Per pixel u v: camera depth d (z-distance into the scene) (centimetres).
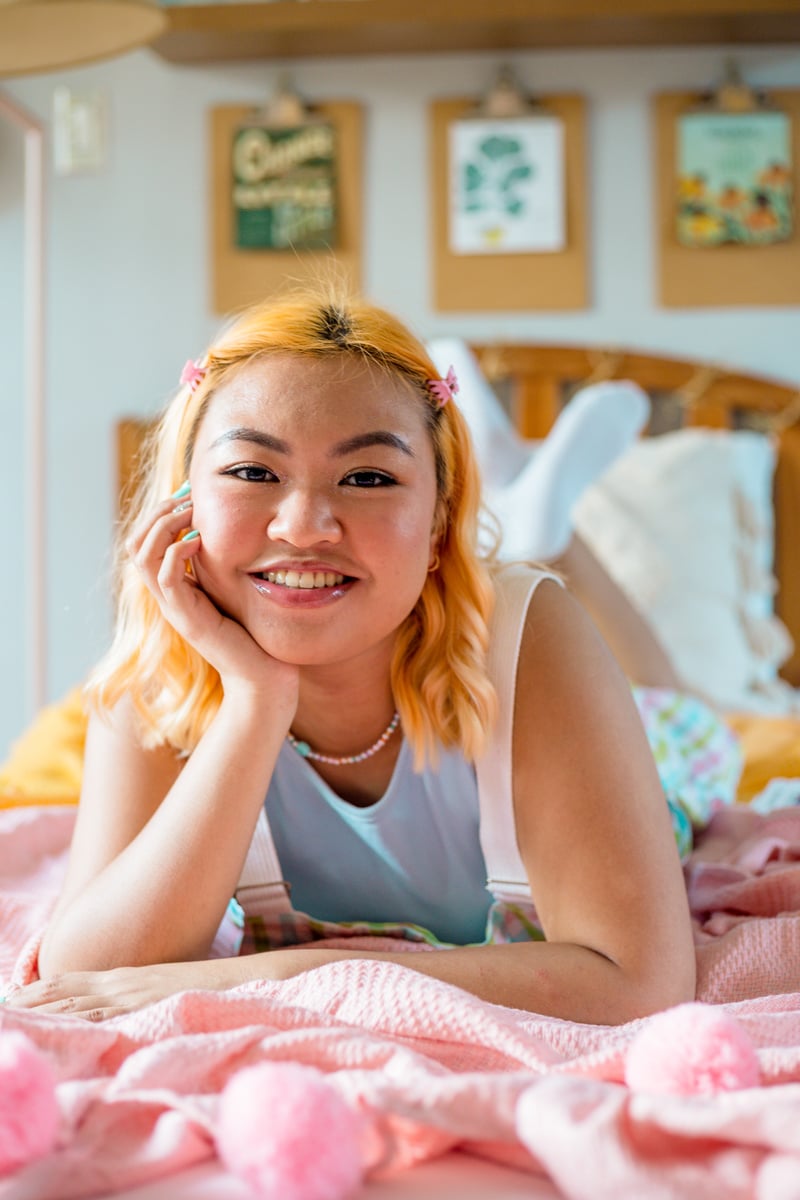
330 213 289
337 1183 54
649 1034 65
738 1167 55
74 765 173
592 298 286
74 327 296
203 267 293
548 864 99
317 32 273
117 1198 56
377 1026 75
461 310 288
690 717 157
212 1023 74
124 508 261
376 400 96
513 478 222
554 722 101
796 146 282
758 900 115
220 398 99
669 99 283
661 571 255
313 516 93
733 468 265
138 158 293
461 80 287
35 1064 58
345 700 106
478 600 104
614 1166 54
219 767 98
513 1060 72
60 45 214
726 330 284
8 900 121
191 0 273
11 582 300
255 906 110
